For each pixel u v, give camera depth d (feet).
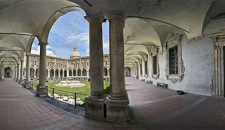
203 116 19.12
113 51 19.08
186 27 35.58
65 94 49.55
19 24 37.14
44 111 22.94
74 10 34.40
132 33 48.80
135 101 29.66
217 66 32.27
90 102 19.69
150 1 24.11
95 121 18.01
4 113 21.95
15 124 17.21
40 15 35.17
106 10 19.16
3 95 40.57
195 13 30.86
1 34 42.63
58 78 152.05
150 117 19.22
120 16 19.33
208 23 33.27
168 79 49.52
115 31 19.11
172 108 23.62
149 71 74.23
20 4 29.60
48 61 193.06
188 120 17.75
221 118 18.17
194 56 36.68
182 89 41.27
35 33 39.88
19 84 83.05
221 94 31.76
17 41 57.00
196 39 36.14
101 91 20.38
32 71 175.22
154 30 44.80
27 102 30.35
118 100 18.16
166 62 50.14
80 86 84.43
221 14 31.78
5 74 176.24
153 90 45.62
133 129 15.42
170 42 47.03
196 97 32.24
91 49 20.86
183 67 40.81
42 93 38.83
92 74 20.53
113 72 18.93
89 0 18.43
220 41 31.96
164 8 28.07
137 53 85.92
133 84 67.87
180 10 29.84
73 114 21.12
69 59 222.28
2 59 112.06
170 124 16.55
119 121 17.74
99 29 20.81
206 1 27.09
